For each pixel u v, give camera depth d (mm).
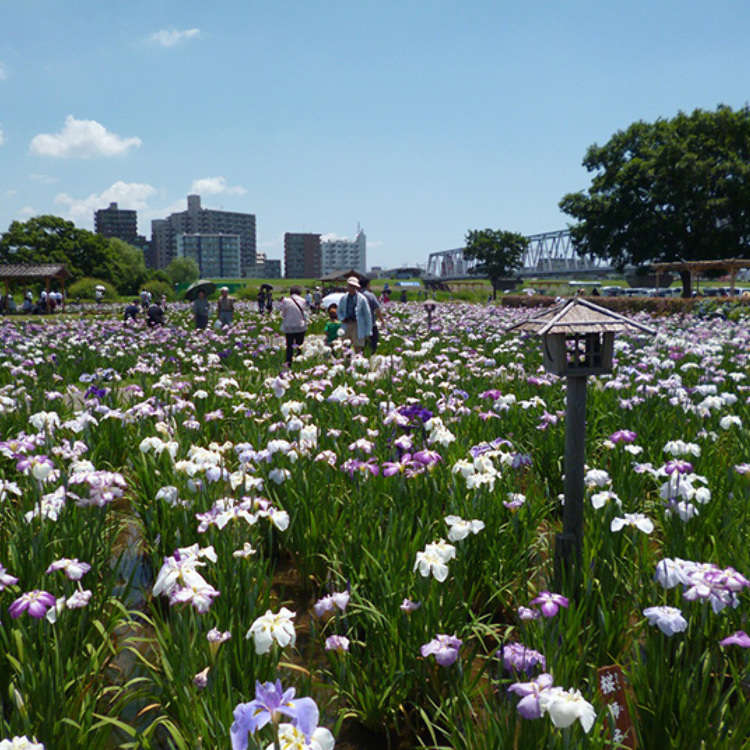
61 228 94438
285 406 5633
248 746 1675
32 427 6387
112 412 5953
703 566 2770
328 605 3062
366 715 2953
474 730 2557
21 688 2582
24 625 2910
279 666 3193
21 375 10586
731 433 6438
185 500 4309
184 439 5914
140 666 3303
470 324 20922
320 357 13273
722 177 43812
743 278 114000
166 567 2828
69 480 4176
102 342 17406
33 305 44688
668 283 89812
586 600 3201
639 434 6102
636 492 4641
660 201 45531
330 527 4246
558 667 2574
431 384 8625
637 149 47594
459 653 3092
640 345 13117
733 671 2639
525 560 3994
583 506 3943
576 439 3660
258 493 4789
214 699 2475
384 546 3676
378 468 4746
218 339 17812
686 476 3852
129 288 107000
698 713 2400
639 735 2553
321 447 5480
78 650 3008
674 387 7680
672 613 2557
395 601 3113
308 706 1720
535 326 3719
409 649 2971
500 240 78000
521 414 6879
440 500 4473
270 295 35531
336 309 14625
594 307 3697
